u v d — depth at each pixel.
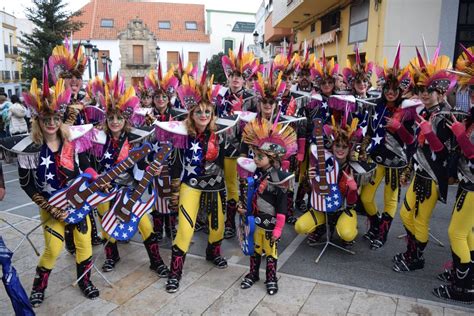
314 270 3.98
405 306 3.32
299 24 18.09
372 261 4.18
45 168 3.24
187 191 3.72
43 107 3.13
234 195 4.79
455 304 3.37
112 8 37.44
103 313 3.24
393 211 4.48
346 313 3.22
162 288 3.62
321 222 4.36
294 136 3.54
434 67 3.73
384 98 4.46
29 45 23.47
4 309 3.32
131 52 35.25
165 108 5.21
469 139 3.14
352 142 4.10
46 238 3.33
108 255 4.00
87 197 3.35
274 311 3.25
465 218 3.27
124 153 3.89
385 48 9.51
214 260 4.07
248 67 5.03
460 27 9.17
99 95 4.23
